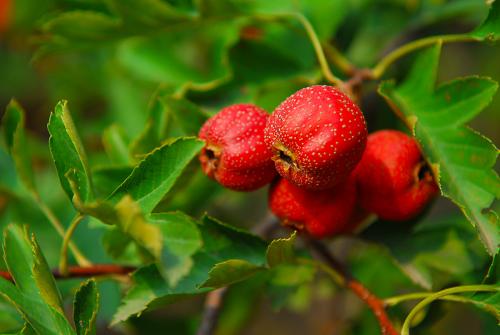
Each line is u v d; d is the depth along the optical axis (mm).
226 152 284
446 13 361
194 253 292
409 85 307
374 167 291
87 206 265
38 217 346
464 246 304
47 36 338
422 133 294
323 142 271
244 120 285
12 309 308
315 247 307
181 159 279
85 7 355
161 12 327
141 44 387
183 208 329
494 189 285
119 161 332
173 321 373
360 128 273
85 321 277
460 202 285
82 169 278
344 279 301
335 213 289
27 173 319
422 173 293
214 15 329
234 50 338
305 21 318
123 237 309
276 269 321
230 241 294
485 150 288
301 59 343
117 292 332
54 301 278
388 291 361
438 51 302
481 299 280
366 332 342
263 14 325
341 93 276
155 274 286
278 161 279
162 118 320
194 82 379
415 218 309
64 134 278
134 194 278
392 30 389
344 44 360
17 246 291
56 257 339
